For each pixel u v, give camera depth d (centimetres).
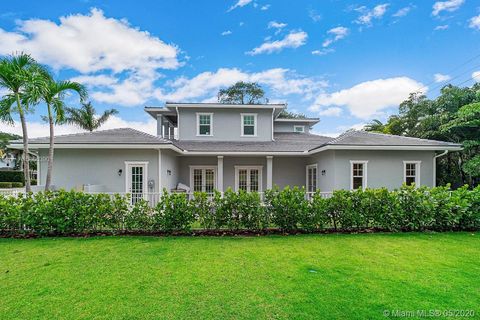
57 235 704
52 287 390
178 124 1530
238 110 1554
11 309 331
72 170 1080
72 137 1110
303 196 750
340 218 751
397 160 1134
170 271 452
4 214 695
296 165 1533
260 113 1565
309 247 593
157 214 727
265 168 1525
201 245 612
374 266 475
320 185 1277
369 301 349
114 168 1080
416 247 591
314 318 310
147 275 435
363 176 1120
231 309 330
